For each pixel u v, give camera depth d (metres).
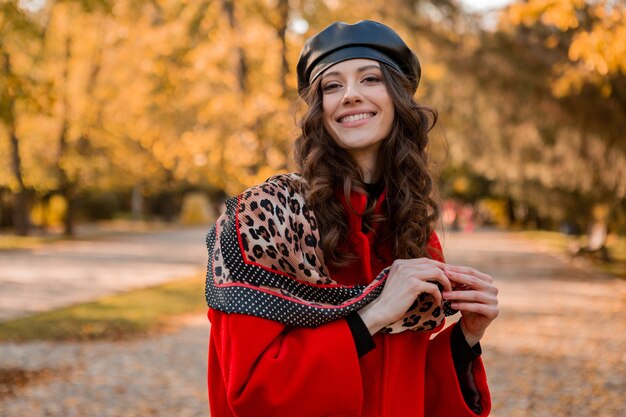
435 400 1.59
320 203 1.48
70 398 6.04
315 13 13.08
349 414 1.32
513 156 17.23
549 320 10.35
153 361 7.45
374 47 1.57
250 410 1.31
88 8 9.01
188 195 58.00
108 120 26.36
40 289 13.49
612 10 5.90
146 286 14.24
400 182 1.58
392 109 1.58
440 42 13.80
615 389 6.37
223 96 12.47
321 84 1.59
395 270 1.44
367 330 1.37
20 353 7.71
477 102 15.97
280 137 11.77
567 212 21.16
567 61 11.70
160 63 14.82
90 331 8.98
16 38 8.40
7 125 7.41
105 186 31.45
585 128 12.05
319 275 1.40
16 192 28.41
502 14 12.56
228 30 13.45
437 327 1.55
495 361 7.57
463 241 31.50
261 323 1.33
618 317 10.63
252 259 1.37
